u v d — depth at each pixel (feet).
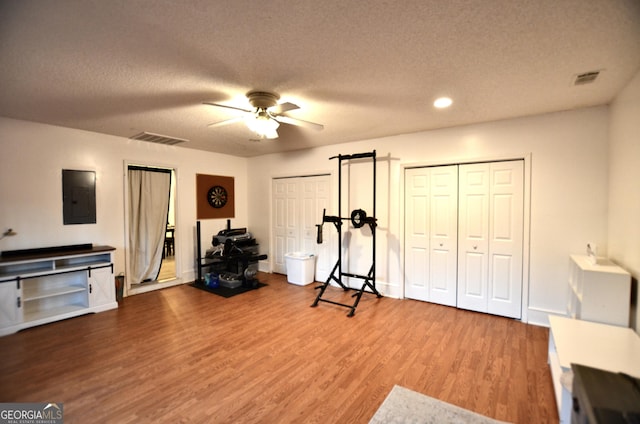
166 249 25.40
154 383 7.47
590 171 10.05
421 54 6.47
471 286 12.39
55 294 11.40
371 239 14.89
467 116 10.93
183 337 10.03
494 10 4.98
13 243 11.29
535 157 10.89
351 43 6.02
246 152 18.42
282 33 5.66
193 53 6.39
